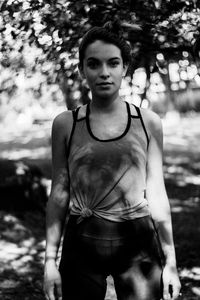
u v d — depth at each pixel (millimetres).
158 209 2301
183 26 3234
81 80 3652
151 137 2326
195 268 4812
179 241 5734
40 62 3434
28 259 5059
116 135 2258
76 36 3352
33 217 6352
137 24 3266
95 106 2305
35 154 11547
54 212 2359
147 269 2246
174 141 13914
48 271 2271
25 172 6594
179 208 7480
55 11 3227
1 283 4406
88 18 3334
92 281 2248
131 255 2244
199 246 5469
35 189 6621
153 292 2244
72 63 3352
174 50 3465
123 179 2232
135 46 3385
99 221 2238
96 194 2240
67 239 2301
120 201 2238
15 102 4137
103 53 2232
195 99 14891
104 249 2230
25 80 3646
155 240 2287
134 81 3537
